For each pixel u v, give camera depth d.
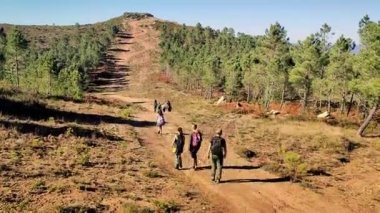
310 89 64.50
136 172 17.75
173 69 128.38
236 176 18.30
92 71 144.12
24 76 94.31
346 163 23.33
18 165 16.31
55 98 51.91
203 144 26.94
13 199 12.53
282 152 24.95
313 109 66.56
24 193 13.18
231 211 13.86
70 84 74.12
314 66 60.38
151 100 85.06
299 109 65.06
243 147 25.98
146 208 12.55
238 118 46.97
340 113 61.25
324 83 59.44
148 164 19.58
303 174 19.38
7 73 99.19
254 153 24.05
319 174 19.75
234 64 82.88
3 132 21.66
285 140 30.41
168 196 14.63
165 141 28.56
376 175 20.27
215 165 17.06
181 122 41.94
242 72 80.06
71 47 167.38
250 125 39.91
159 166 19.70
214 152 16.89
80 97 61.88
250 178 18.03
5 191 13.14
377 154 27.00
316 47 61.88
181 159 20.73
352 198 16.12
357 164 23.03
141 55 185.25
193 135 19.22
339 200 15.75
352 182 18.66
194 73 99.75
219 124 40.41
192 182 17.12
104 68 154.12
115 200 13.45
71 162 17.73
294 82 60.97
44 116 33.03
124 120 39.56
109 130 30.19
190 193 15.37
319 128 40.03
